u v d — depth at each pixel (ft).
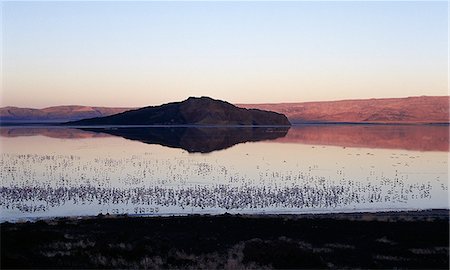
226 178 206.39
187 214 126.00
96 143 472.03
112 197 156.25
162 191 167.63
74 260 68.44
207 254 75.10
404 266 71.05
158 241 85.05
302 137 651.66
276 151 378.32
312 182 195.93
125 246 78.54
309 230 98.84
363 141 547.49
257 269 66.08
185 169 239.71
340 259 74.79
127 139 560.61
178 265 67.72
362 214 123.65
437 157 319.68
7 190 170.50
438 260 75.31
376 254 78.69
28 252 72.54
